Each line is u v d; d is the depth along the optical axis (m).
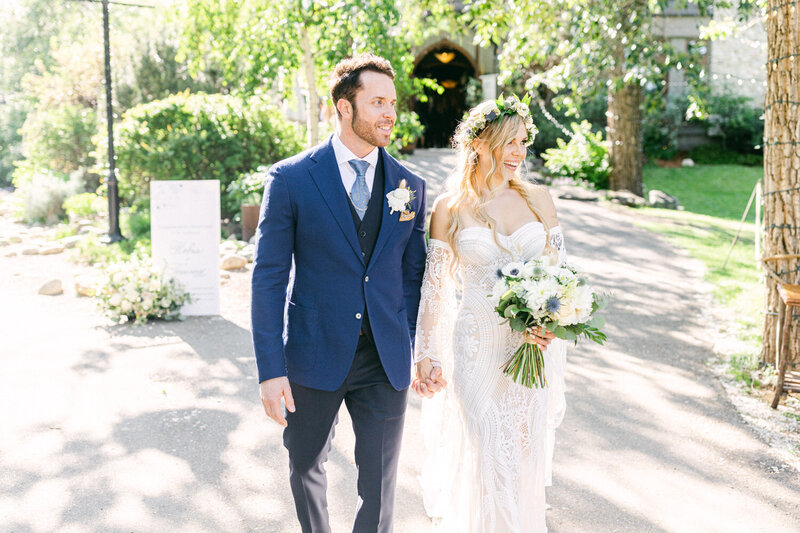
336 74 2.52
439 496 3.10
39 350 5.63
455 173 2.93
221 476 3.60
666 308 7.08
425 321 2.85
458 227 2.82
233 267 8.69
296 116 16.19
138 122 11.93
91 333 6.11
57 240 10.54
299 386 2.55
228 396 4.71
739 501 3.40
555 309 2.48
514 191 2.88
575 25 10.46
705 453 3.92
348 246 2.52
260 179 11.05
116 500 3.34
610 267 8.82
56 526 3.10
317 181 2.49
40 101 20.61
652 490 3.51
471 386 2.78
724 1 11.47
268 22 9.58
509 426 2.74
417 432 4.25
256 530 3.11
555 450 3.97
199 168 12.05
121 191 12.28
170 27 16.47
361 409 2.62
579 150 15.36
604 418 4.43
